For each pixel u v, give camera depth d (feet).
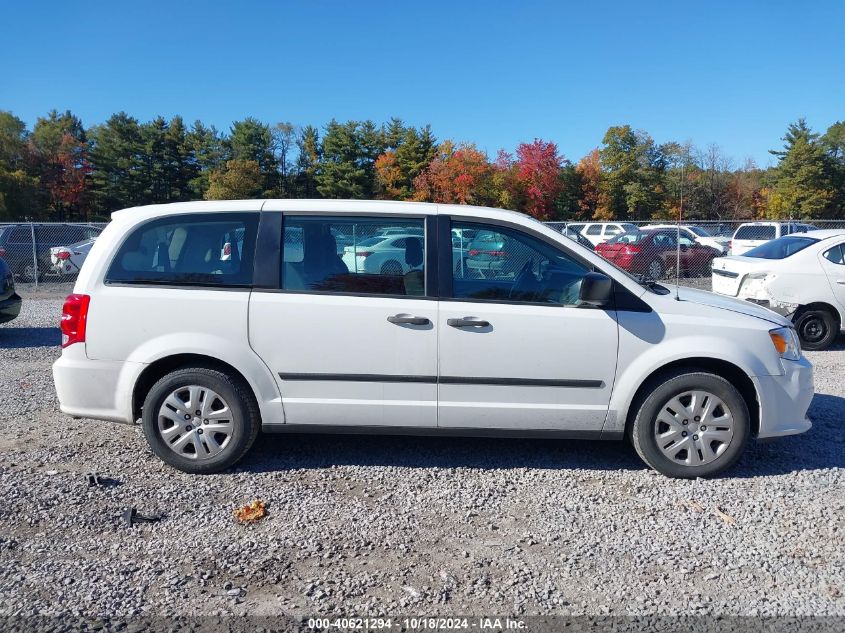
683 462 14.79
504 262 14.93
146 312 14.60
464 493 14.03
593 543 12.00
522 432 14.89
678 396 14.65
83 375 14.71
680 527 12.60
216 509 13.20
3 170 183.52
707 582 10.77
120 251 14.97
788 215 162.40
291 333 14.53
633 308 14.70
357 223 14.98
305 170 224.94
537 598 10.30
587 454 16.37
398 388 14.65
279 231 14.90
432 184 182.80
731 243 63.72
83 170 212.23
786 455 16.30
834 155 178.81
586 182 179.01
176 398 14.73
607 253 59.93
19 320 39.58
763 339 14.79
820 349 30.42
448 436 15.23
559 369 14.56
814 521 12.82
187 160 218.79
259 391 14.64
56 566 11.01
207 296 14.61
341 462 15.69
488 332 14.47
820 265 29.96
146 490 13.92
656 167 173.68
